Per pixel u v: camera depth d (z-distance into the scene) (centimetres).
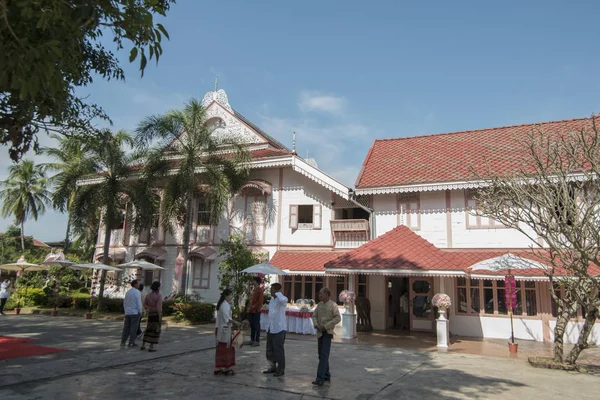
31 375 802
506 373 941
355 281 1845
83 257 3434
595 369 1043
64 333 1435
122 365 929
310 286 1936
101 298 2158
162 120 1938
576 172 1369
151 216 2095
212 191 1966
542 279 1442
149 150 2058
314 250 1994
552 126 1856
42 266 2491
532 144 1208
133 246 2453
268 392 727
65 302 2336
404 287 1922
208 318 1853
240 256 1733
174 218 2217
